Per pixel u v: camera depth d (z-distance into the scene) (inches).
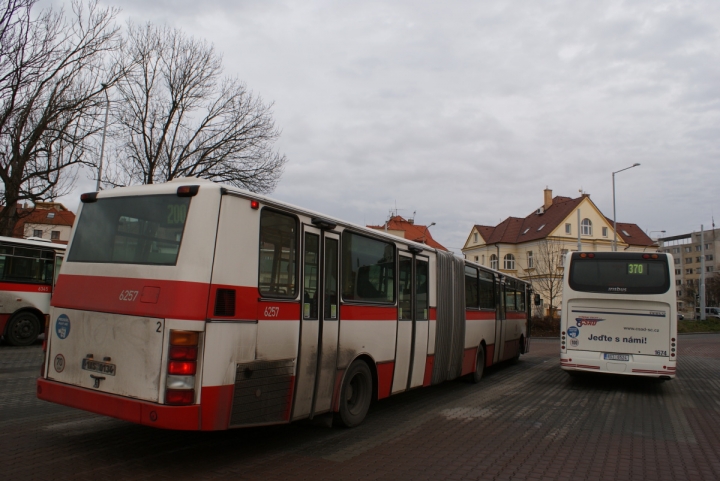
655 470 239.9
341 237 286.7
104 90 845.8
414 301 366.3
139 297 211.0
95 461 223.5
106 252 231.1
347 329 286.5
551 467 240.5
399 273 349.7
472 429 313.0
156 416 196.9
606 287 485.7
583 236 2268.7
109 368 214.1
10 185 804.6
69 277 237.1
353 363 294.2
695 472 238.1
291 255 248.1
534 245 2330.2
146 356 205.0
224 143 1042.1
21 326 647.8
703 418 366.9
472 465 239.8
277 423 233.6
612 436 304.5
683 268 5354.3
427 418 341.7
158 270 210.8
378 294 322.7
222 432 280.5
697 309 3299.7
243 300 217.6
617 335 480.1
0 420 285.7
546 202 2500.0
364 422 323.3
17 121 769.6
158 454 237.5
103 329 218.2
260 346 224.1
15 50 687.7
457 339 448.1
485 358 549.3
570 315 496.4
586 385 527.5
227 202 216.7
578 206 2265.0
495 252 2507.4
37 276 665.6
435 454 256.1
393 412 358.9
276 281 237.1
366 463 237.3
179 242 210.4
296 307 246.8
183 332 200.2
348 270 292.4
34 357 553.3
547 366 714.2
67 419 293.0
